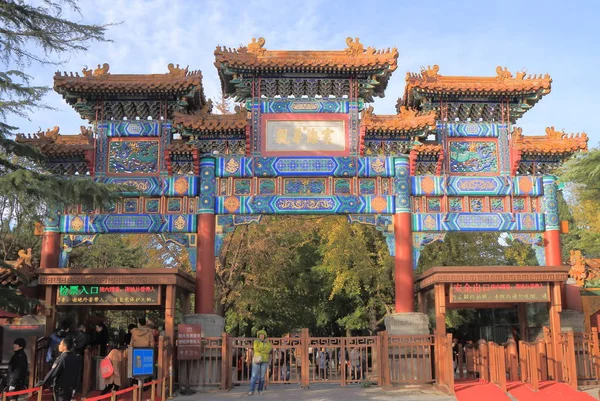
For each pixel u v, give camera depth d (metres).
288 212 22.67
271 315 40.97
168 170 22.89
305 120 23.28
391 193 22.95
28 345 20.47
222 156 23.09
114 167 23.12
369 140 23.14
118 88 22.66
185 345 19.89
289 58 22.83
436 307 19.97
